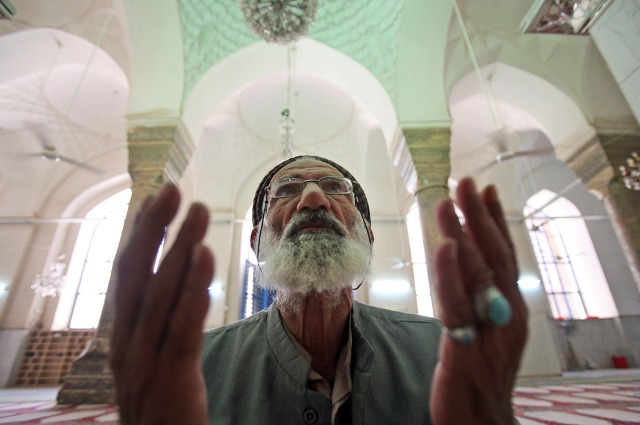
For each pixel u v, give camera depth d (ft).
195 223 1.07
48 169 24.26
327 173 2.88
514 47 16.28
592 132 15.08
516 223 21.98
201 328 1.00
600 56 16.03
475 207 1.11
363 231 2.78
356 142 24.26
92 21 15.01
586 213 25.34
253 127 23.81
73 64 17.93
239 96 22.17
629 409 6.43
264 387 1.91
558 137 16.66
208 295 0.99
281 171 2.99
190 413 1.00
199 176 22.79
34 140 22.57
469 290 1.04
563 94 16.03
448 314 1.02
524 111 18.11
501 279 1.08
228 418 1.81
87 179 25.03
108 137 24.49
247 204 23.35
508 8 15.60
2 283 21.66
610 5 8.87
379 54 14.60
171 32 13.57
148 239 1.06
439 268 1.01
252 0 10.70
